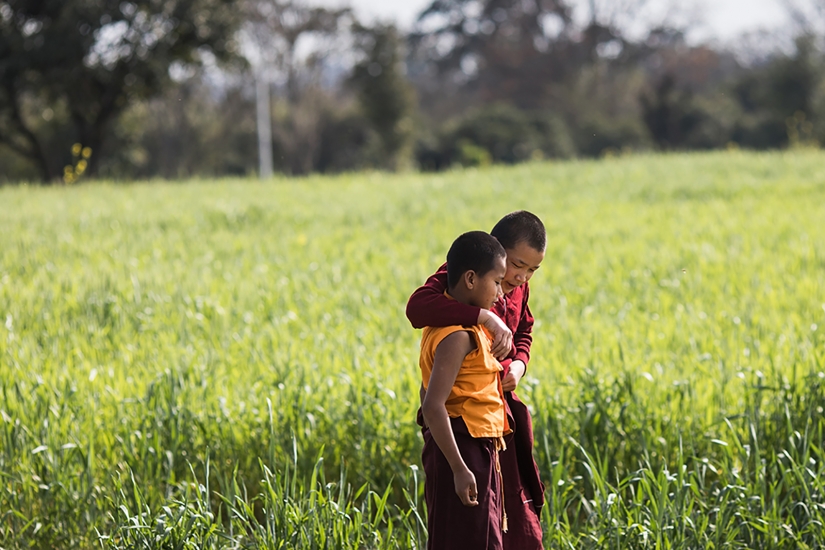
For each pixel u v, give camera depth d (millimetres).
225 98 74375
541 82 90500
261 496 5828
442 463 4543
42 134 55750
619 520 5559
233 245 15945
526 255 4742
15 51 38531
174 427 6633
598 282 12203
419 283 12227
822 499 5762
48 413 6914
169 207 21500
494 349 4543
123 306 11047
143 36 40594
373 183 28281
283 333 9523
